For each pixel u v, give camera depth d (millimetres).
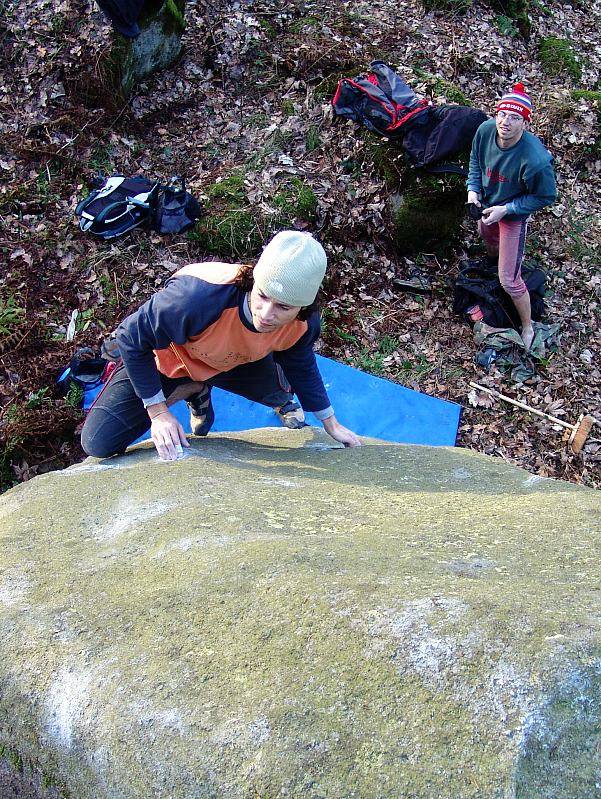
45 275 4984
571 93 7176
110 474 2178
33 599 1515
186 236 5328
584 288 5844
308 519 1808
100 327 4824
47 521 1863
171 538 1669
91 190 5453
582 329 5551
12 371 4508
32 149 5445
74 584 1544
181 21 6293
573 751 1036
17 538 1784
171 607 1397
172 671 1270
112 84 5789
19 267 4965
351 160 5875
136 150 5852
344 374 4871
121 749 1213
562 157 6777
